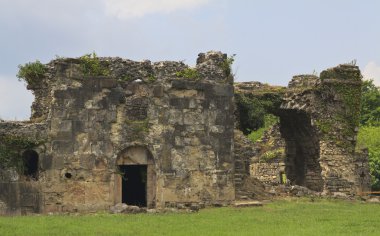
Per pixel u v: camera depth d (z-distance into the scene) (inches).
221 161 1318.9
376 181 2388.0
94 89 1259.8
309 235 855.1
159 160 1277.1
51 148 1232.8
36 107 1314.0
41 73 1306.6
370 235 855.1
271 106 1644.9
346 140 1603.1
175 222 1003.9
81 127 1246.3
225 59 1362.0
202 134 1310.3
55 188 1227.2
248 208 1246.9
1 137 1224.8
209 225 968.3
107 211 1208.8
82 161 1239.5
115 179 1253.7
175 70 1320.1
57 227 918.4
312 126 1610.5
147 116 1285.7
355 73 1631.4
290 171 1784.0
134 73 1295.5
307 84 1665.8
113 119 1261.1
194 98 1311.5
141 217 1074.7
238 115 1621.6
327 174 1577.3
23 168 1235.9
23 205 1219.2
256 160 1919.3
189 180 1289.4
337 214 1140.5
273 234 863.7
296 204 1331.2
